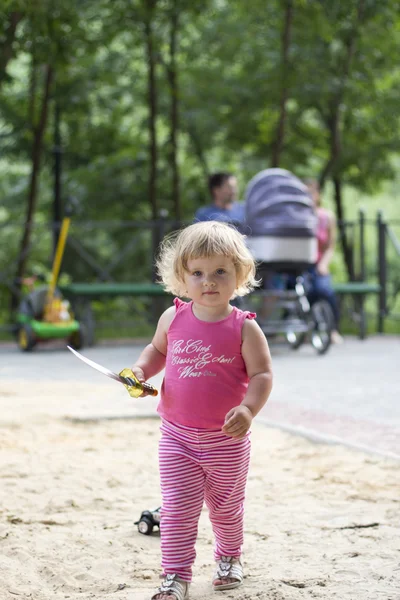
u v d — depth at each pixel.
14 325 18.80
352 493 6.36
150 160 21.72
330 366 13.83
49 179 24.67
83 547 5.27
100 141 23.67
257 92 21.28
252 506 6.08
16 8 16.33
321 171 25.53
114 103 23.08
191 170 26.39
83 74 21.34
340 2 19.89
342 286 18.05
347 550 5.12
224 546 4.64
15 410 9.57
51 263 20.91
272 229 14.41
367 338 19.09
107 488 6.59
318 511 5.95
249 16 21.25
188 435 4.43
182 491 4.43
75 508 6.10
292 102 24.31
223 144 23.81
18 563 4.97
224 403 4.38
